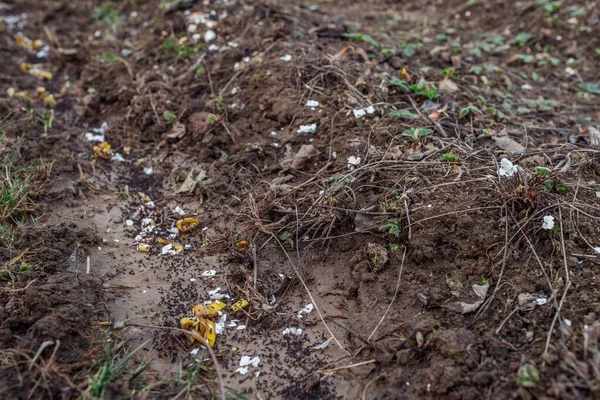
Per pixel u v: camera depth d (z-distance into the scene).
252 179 1.22
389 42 1.52
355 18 1.74
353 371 0.96
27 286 1.00
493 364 0.91
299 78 1.32
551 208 1.04
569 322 0.93
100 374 0.91
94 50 1.59
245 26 1.49
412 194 1.08
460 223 1.04
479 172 1.10
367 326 1.00
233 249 1.12
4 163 1.23
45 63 1.61
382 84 1.30
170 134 1.32
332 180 1.15
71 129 1.39
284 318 1.04
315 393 0.95
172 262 1.12
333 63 1.34
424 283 1.02
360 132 1.21
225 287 1.08
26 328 0.96
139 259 1.12
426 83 1.31
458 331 0.94
